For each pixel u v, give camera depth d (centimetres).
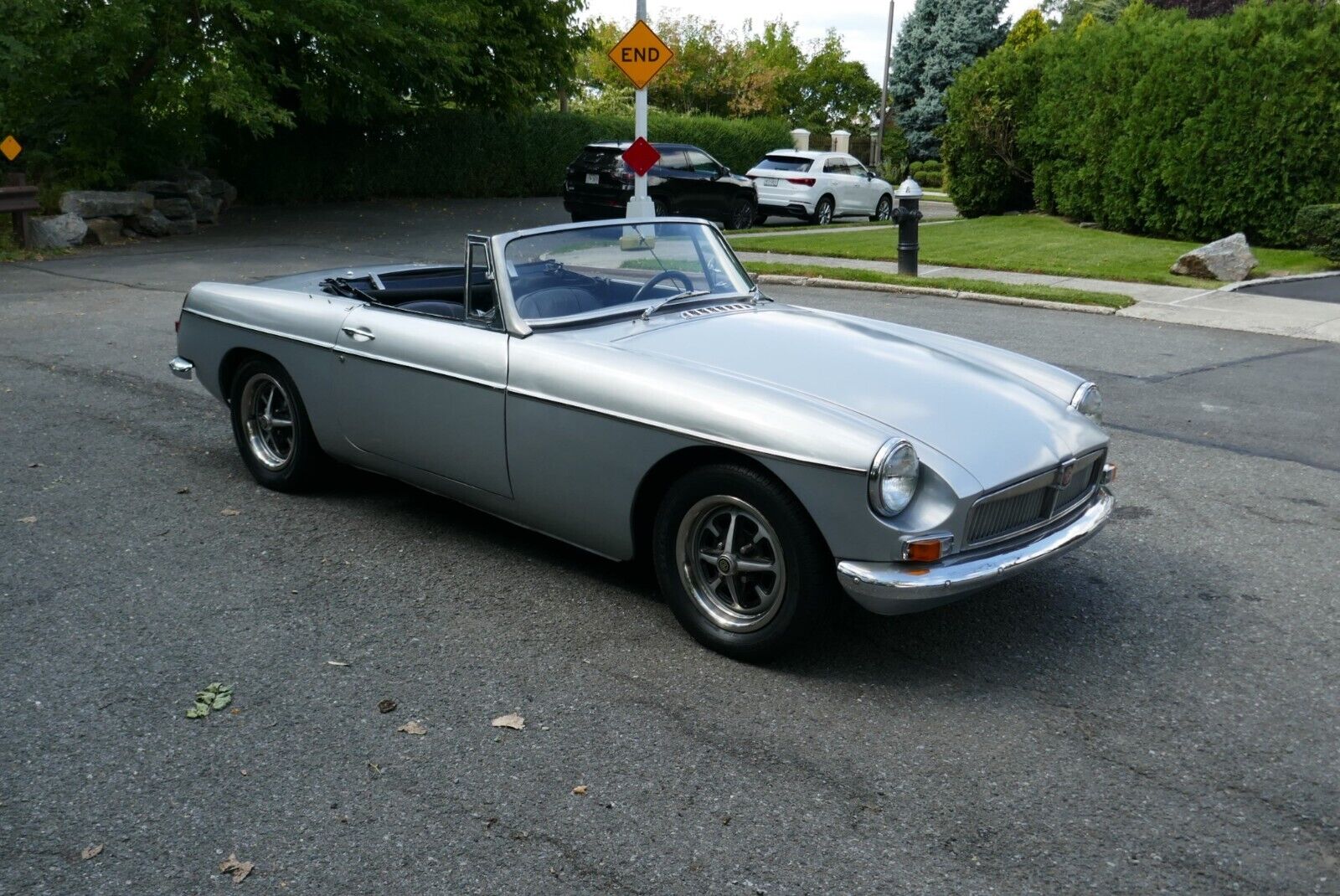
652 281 490
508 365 436
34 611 427
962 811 305
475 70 2834
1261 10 1677
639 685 375
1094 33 1984
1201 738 345
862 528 352
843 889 273
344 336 503
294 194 2658
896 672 387
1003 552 373
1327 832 297
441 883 275
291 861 283
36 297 1230
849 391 397
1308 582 470
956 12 5122
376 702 363
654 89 5234
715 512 392
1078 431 414
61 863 282
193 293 595
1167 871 281
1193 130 1698
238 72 1970
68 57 1811
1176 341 1015
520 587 455
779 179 2492
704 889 273
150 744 337
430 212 2561
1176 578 473
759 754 333
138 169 2081
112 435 672
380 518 537
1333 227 1497
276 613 429
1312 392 814
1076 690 375
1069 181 1980
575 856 285
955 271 1467
